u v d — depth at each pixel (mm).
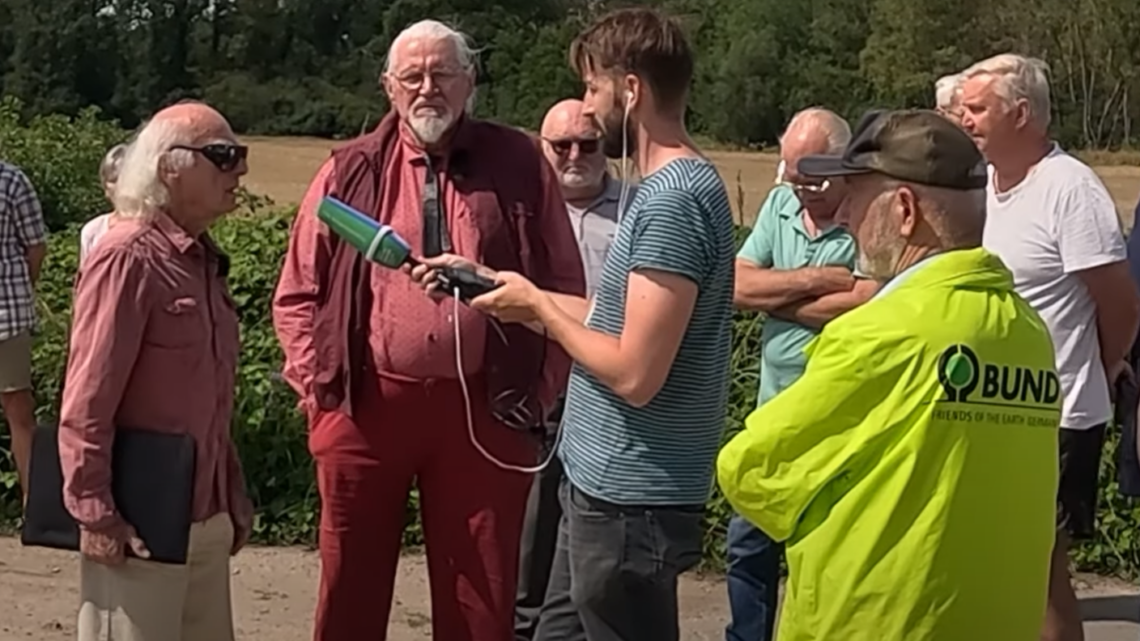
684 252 3701
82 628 4125
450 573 4652
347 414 4539
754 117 59156
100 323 3924
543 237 4691
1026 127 4992
